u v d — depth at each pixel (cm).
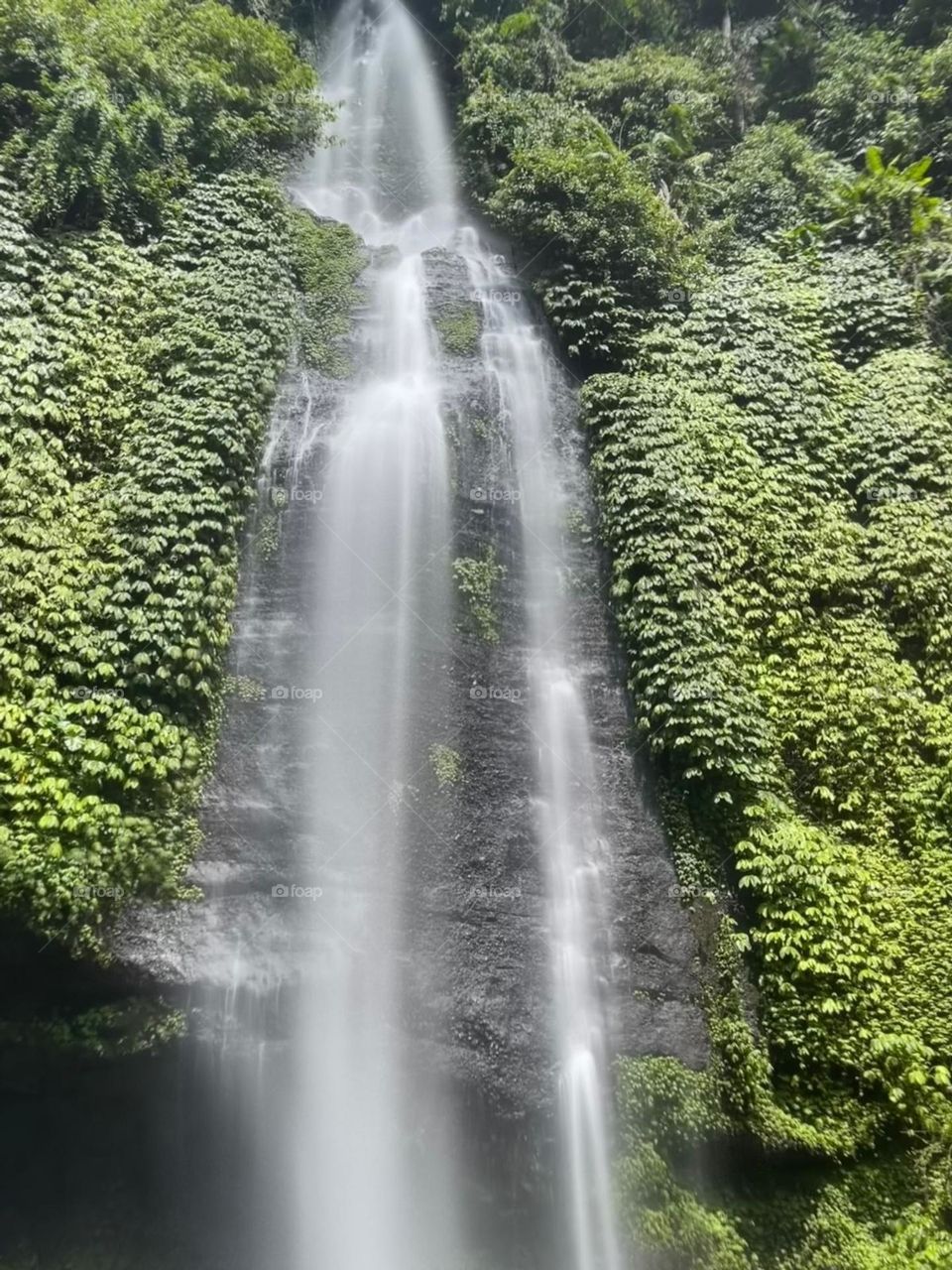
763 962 717
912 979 716
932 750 827
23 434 820
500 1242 638
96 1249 638
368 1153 642
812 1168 648
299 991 648
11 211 945
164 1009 619
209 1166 657
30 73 1051
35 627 727
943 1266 593
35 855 620
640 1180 616
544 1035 661
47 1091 623
